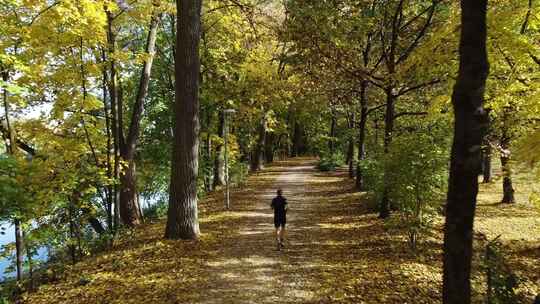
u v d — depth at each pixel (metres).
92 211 14.50
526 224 16.09
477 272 9.38
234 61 25.62
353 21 16.30
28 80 12.05
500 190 24.33
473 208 5.76
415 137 12.16
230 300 8.70
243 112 28.17
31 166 10.82
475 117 5.69
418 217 11.81
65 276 11.50
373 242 13.00
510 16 9.83
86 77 13.68
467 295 5.75
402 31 17.44
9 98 11.82
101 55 13.93
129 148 17.39
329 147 47.88
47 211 12.59
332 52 16.73
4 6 11.16
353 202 20.14
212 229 15.13
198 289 9.35
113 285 9.90
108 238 14.28
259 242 13.48
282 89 25.80
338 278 9.81
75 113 13.69
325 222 16.47
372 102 23.11
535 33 10.97
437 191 11.83
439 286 9.23
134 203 17.55
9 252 12.84
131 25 17.22
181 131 13.48
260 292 9.11
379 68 18.69
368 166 17.80
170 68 26.70
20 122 14.13
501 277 7.20
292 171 36.81
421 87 16.73
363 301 8.40
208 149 27.36
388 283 9.34
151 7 15.11
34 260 12.69
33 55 12.20
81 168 13.82
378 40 19.64
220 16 23.38
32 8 11.53
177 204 13.55
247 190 25.67
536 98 9.90
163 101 25.20
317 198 22.47
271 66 28.72
